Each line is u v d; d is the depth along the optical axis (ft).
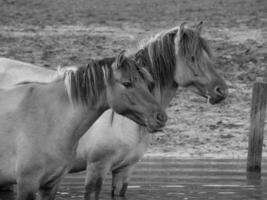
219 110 69.26
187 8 114.42
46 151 30.04
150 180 46.68
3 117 30.58
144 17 107.14
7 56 82.48
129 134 38.29
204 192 43.16
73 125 30.45
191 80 37.65
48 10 112.37
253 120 52.06
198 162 54.60
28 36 91.56
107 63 30.12
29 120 30.37
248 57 85.05
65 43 88.53
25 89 31.22
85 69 30.19
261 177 48.88
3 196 41.24
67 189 43.57
